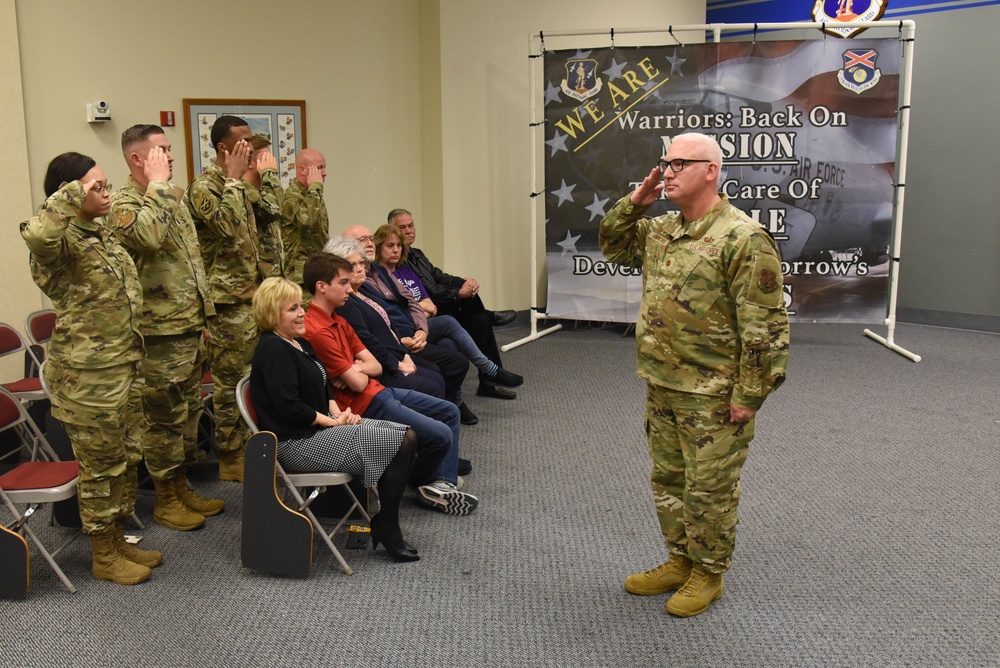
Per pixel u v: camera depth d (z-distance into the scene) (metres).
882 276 6.12
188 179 5.56
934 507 3.43
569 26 6.79
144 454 3.18
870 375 5.50
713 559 2.57
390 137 6.41
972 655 2.41
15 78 4.84
